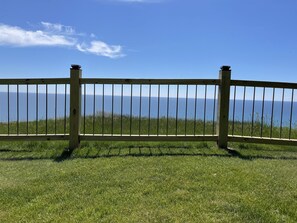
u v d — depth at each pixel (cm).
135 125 705
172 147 488
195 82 490
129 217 226
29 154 450
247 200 258
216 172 341
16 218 227
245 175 329
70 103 475
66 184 303
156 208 243
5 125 738
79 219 224
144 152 451
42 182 311
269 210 240
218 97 488
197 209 240
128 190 284
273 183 306
